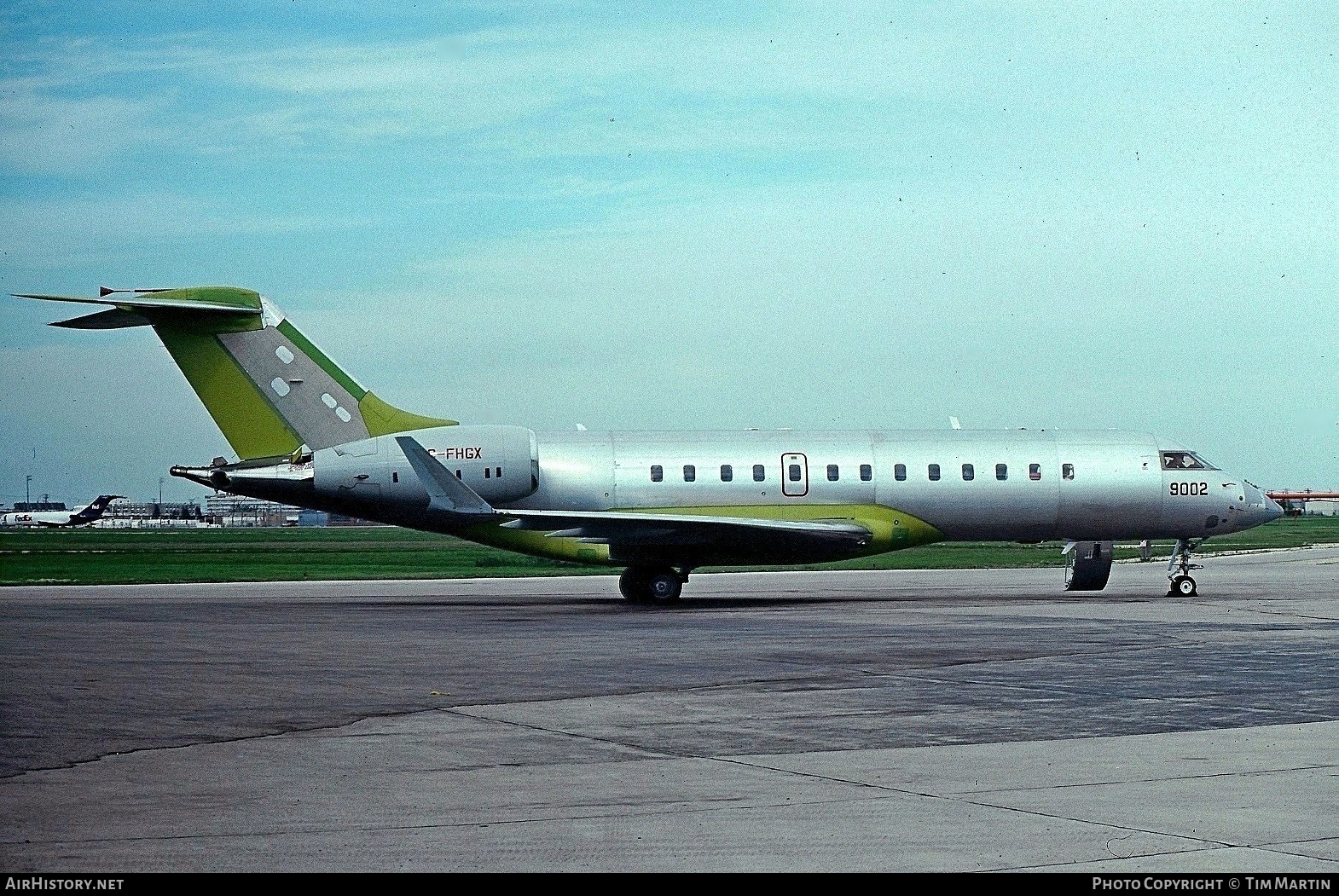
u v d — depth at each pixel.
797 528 34.12
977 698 16.91
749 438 36.91
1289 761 12.73
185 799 11.22
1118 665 20.33
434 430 35.38
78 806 10.94
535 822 10.40
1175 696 17.09
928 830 10.10
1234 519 37.94
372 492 34.78
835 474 36.50
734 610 32.22
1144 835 9.91
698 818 10.49
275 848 9.62
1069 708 16.05
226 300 35.06
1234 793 11.33
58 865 9.18
